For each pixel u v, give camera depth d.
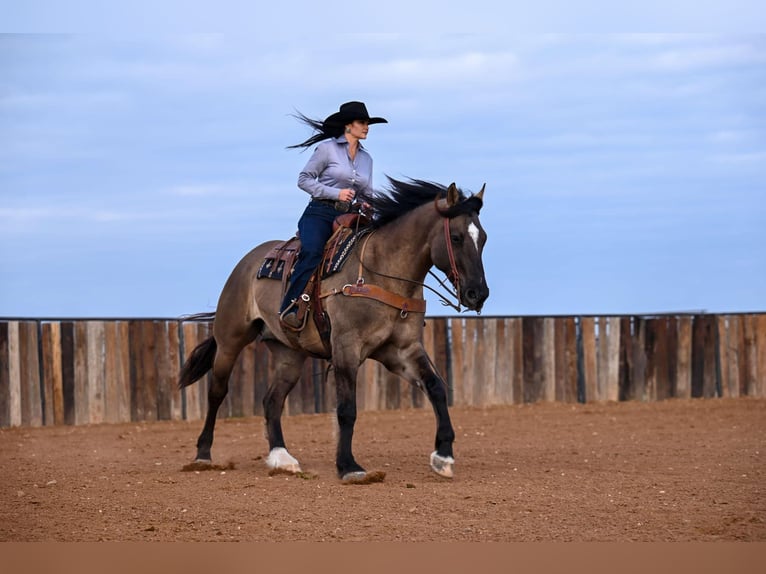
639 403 20.66
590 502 9.27
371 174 11.53
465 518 8.63
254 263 12.24
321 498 9.59
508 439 15.17
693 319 21.33
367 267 10.59
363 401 19.98
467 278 9.96
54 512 9.11
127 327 18.67
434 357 20.23
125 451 14.49
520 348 20.62
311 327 11.09
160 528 8.41
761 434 15.43
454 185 10.17
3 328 17.72
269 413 11.97
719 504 9.18
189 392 19.08
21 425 17.84
